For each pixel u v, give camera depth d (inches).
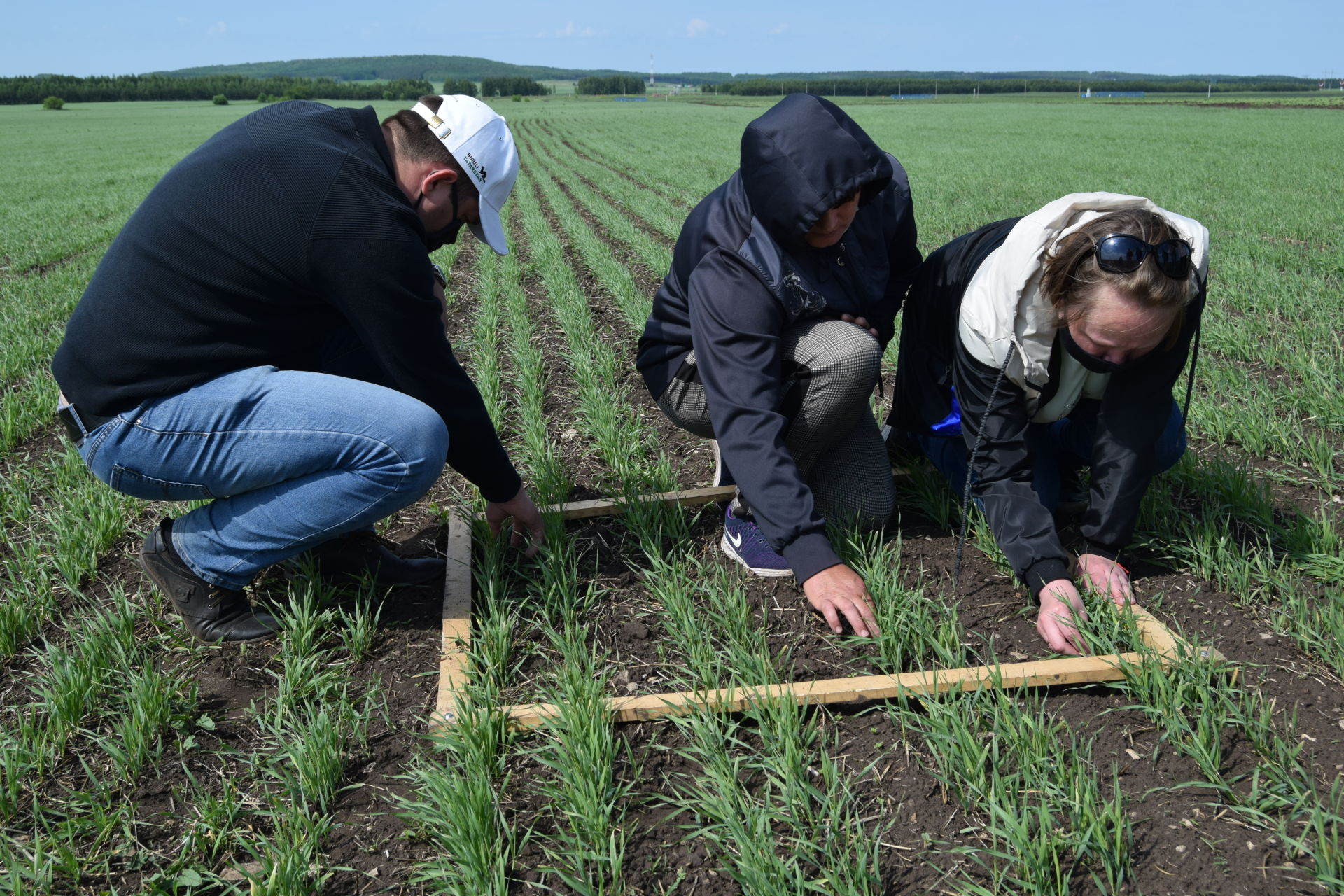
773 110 94.8
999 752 82.5
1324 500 130.6
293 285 91.3
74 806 78.7
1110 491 99.7
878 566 106.7
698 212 109.7
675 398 121.3
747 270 99.3
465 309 294.7
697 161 929.5
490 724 84.0
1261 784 77.0
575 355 216.7
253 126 92.0
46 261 418.0
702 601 110.2
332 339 115.8
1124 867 69.9
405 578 114.6
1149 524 119.6
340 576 113.4
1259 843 71.1
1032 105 2751.0
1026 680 87.7
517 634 104.7
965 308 98.8
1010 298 91.4
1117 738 83.7
